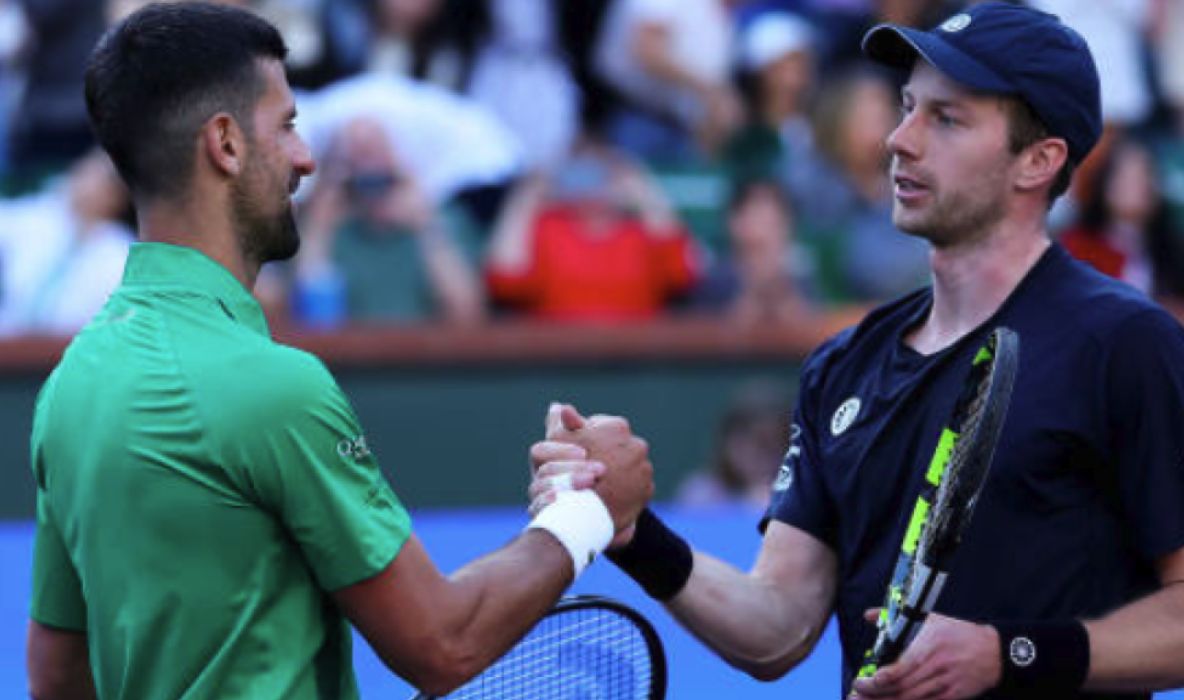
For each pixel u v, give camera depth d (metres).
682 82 33.94
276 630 9.54
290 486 9.38
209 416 9.38
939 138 11.05
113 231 32.22
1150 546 10.59
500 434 32.75
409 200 32.66
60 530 10.16
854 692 10.61
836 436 11.71
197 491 9.39
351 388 32.28
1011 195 11.06
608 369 32.88
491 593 9.91
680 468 33.06
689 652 21.17
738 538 26.66
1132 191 34.56
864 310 33.91
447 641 9.68
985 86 10.81
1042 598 10.67
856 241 34.00
